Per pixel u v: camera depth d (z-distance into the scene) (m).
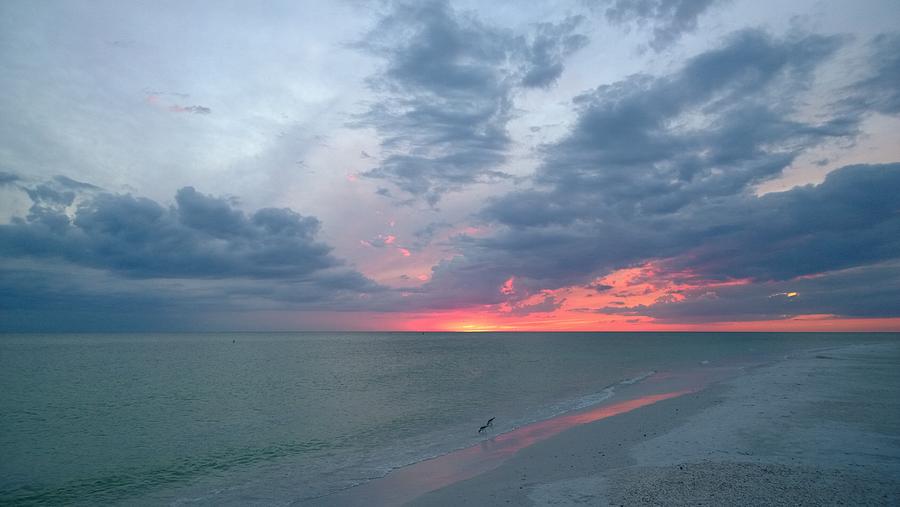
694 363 63.91
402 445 22.09
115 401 37.50
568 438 21.14
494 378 49.81
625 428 22.19
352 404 34.09
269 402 35.81
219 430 26.69
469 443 21.88
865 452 16.34
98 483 18.19
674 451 17.39
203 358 87.25
